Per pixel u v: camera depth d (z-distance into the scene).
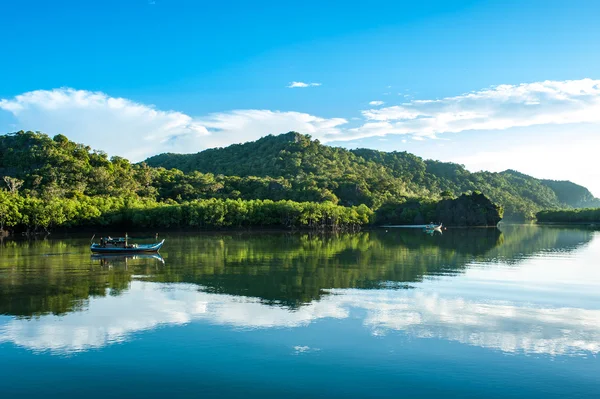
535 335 33.59
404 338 32.69
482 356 29.53
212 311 39.59
